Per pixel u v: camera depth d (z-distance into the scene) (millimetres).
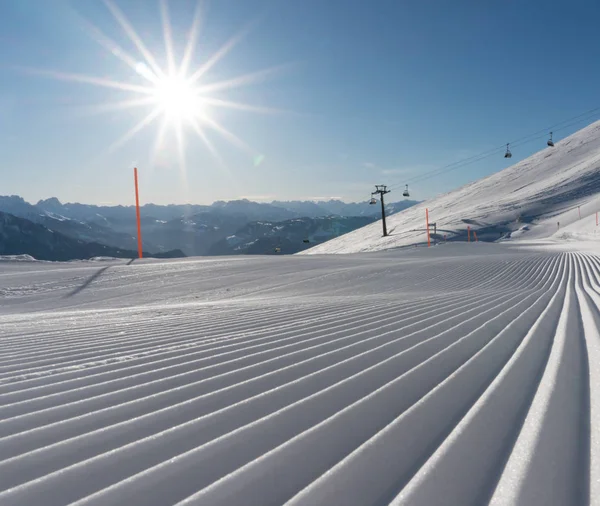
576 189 83250
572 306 5094
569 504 1060
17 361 3229
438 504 1074
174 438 1575
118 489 1217
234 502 1125
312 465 1321
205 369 2664
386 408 1812
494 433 1510
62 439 1602
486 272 13438
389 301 6812
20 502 1161
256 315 5754
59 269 19312
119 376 2568
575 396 1866
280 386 2213
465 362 2562
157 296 13055
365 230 114125
